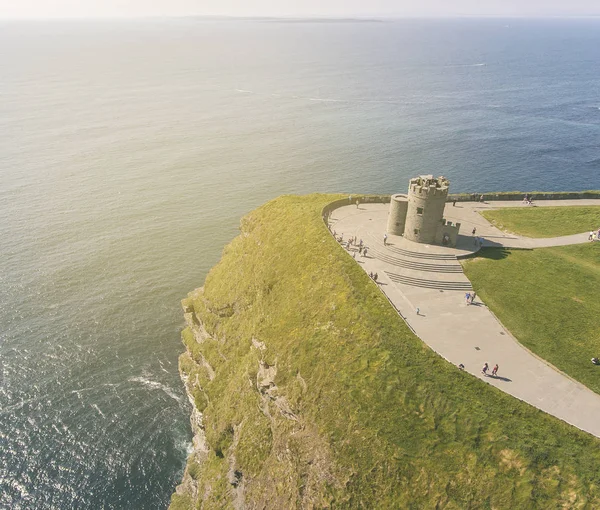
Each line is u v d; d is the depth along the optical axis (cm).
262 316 5678
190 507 4938
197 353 6475
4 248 9038
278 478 4175
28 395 6122
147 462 5466
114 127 17038
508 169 13238
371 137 16162
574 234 7075
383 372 4169
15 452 5428
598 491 3181
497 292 5528
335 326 4816
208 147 15088
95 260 8881
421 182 6462
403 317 5022
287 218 7219
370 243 6494
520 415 3794
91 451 5516
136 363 6744
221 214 10731
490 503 3291
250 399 5081
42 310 7538
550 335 4841
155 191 11800
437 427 3750
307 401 4247
